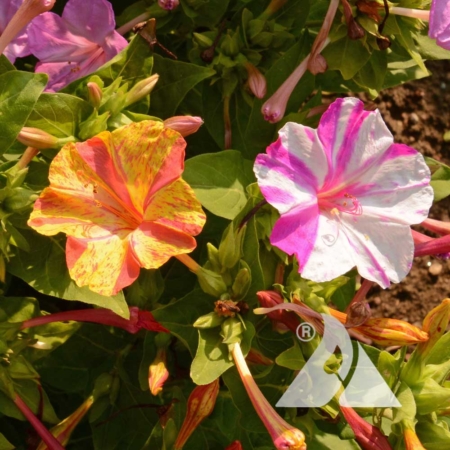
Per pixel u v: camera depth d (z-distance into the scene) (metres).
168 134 0.13
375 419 0.15
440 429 0.14
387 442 0.14
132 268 0.13
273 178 0.13
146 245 0.13
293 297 0.14
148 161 0.13
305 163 0.14
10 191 0.14
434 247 0.15
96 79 0.15
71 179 0.13
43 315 0.15
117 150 0.13
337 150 0.14
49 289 0.14
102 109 0.15
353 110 0.14
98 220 0.13
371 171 0.14
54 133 0.15
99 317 0.15
